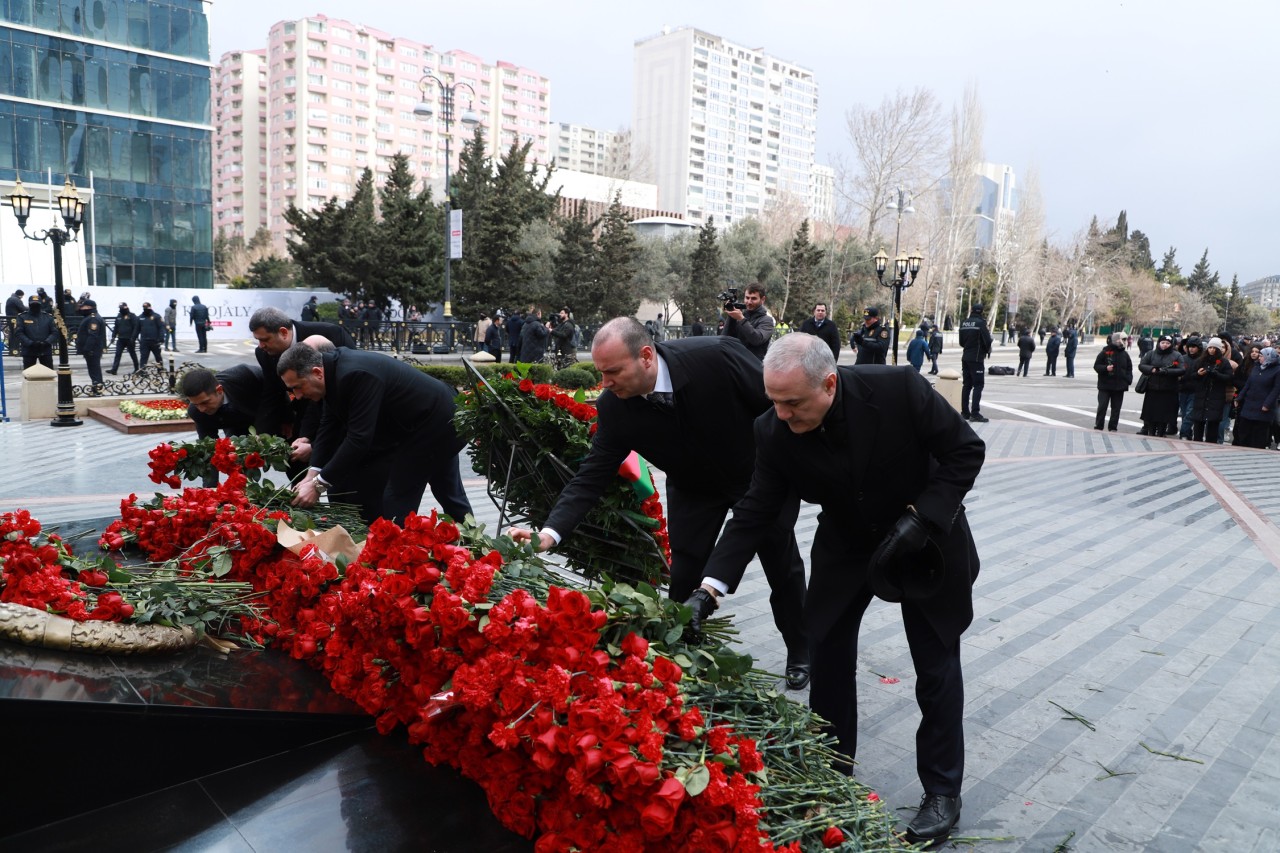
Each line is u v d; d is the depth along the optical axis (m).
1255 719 3.82
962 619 2.83
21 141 34.53
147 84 37.22
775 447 2.78
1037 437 13.73
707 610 2.67
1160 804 3.13
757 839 1.64
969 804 3.11
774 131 153.25
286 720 2.28
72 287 30.28
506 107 133.12
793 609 3.95
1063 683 4.18
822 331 10.89
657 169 138.62
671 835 1.70
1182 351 14.86
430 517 2.36
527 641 1.91
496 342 23.11
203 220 39.47
